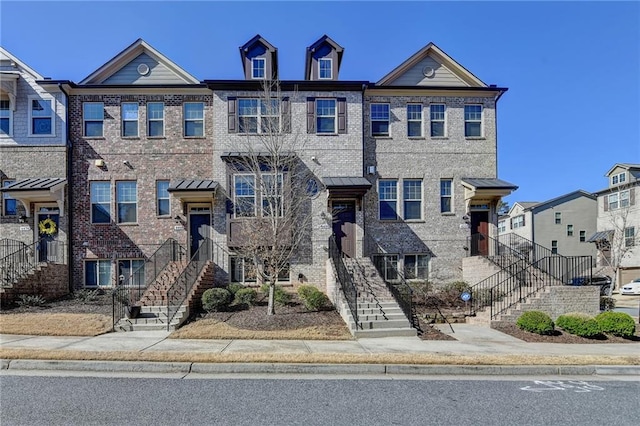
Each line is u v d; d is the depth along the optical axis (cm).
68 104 1811
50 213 1780
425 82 1942
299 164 1783
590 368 852
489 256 1728
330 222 1756
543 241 4094
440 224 1867
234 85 1780
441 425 555
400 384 745
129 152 1820
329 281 1606
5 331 1112
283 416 577
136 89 1827
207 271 1627
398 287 1625
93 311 1362
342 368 823
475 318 1416
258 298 1530
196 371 813
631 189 3653
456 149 1900
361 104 1833
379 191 1866
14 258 1638
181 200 1773
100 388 698
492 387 737
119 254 1778
